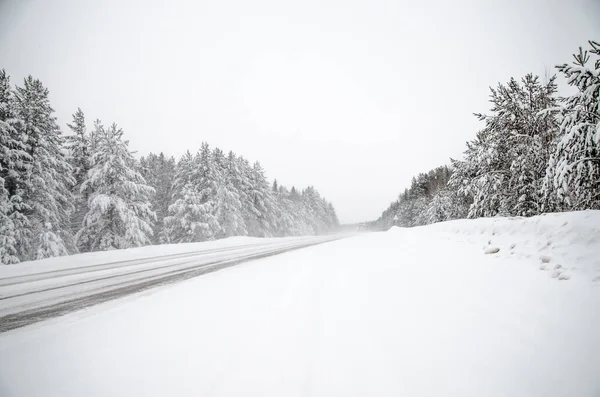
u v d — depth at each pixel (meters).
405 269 5.50
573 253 4.26
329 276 5.34
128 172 19.25
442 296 3.74
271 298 4.07
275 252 10.84
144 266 7.92
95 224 18.62
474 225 8.09
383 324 2.99
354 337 2.71
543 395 1.89
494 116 12.31
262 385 2.03
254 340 2.72
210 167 28.58
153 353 2.54
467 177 16.89
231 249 12.86
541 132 11.36
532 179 11.27
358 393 1.93
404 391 1.94
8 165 14.69
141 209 19.95
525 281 3.89
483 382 2.02
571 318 2.80
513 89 12.01
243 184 35.81
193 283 5.40
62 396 2.00
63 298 4.57
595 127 6.60
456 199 20.66
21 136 15.11
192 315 3.48
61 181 18.05
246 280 5.42
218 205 27.75
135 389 2.04
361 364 2.26
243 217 33.62
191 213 25.05
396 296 3.87
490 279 4.20
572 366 2.15
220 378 2.13
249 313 3.47
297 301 3.86
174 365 2.33
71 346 2.74
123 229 19.27
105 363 2.41
